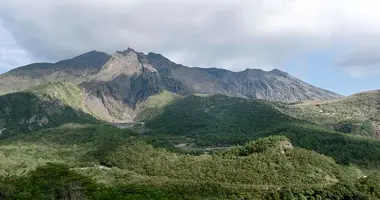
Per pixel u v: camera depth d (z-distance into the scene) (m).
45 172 198.50
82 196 182.50
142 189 196.75
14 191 178.75
